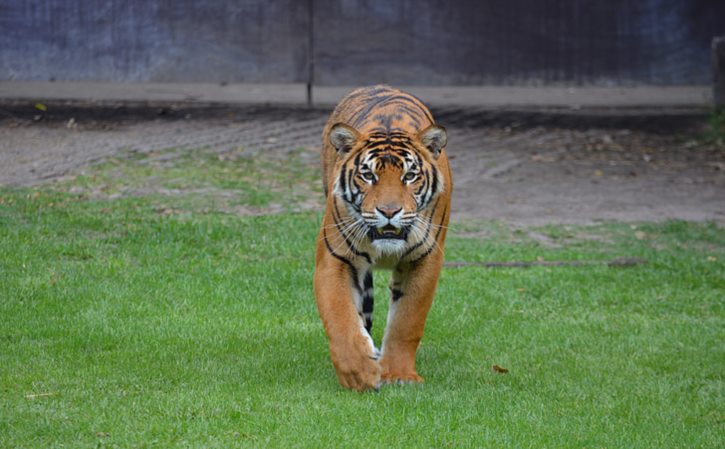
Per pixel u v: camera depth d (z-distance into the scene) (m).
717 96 22.05
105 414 7.59
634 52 23.03
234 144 19.00
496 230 14.72
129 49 22.17
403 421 7.74
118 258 12.23
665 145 21.03
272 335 9.97
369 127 9.03
